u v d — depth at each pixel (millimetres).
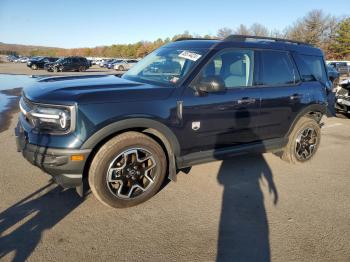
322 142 6051
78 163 2805
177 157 3449
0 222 2883
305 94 4469
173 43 4289
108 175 3010
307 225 3033
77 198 3381
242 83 3830
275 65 4180
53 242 2629
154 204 3330
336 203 3510
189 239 2748
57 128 2820
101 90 2973
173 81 3404
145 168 3264
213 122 3543
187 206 3314
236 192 3684
